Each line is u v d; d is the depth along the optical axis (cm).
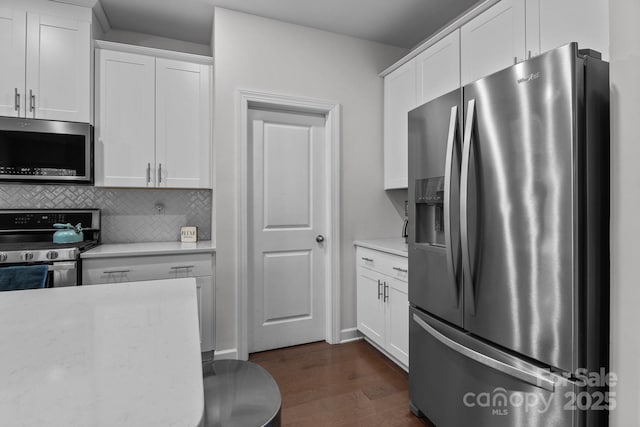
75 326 81
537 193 118
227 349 249
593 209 113
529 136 121
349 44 291
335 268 285
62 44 225
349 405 197
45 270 148
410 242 190
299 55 272
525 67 122
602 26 141
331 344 284
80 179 227
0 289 139
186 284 125
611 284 113
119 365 60
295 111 281
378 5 247
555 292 114
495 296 133
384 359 255
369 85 299
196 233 276
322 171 291
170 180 252
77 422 42
